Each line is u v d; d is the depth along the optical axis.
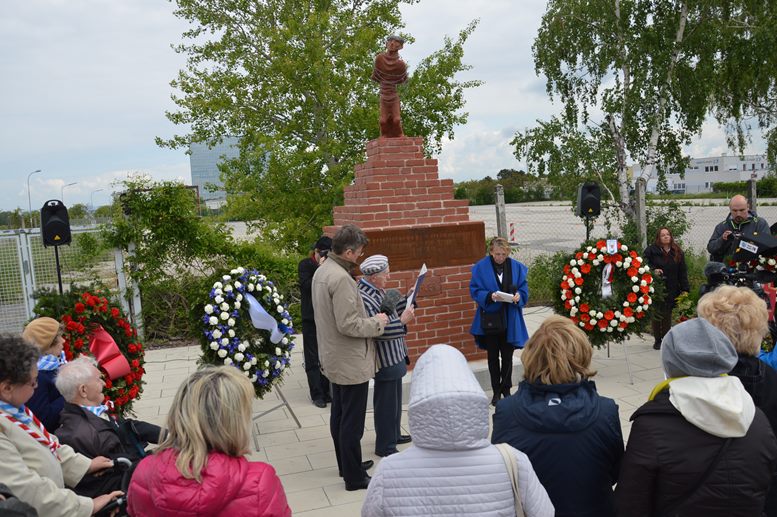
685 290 7.94
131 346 5.53
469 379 2.02
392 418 4.89
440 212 6.77
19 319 10.88
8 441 2.55
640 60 13.80
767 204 24.12
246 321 5.55
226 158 15.38
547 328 2.54
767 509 2.73
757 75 14.23
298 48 14.43
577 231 21.73
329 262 4.45
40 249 10.79
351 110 14.59
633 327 6.89
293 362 8.46
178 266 10.43
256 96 14.96
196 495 1.91
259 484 2.00
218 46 15.33
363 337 4.33
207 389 2.04
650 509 2.26
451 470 1.97
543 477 2.37
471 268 6.82
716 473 2.14
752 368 2.70
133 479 2.06
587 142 13.95
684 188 44.97
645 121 14.05
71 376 3.15
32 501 2.48
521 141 14.50
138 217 10.09
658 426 2.22
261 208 14.59
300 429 5.89
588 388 2.48
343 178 14.32
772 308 4.90
